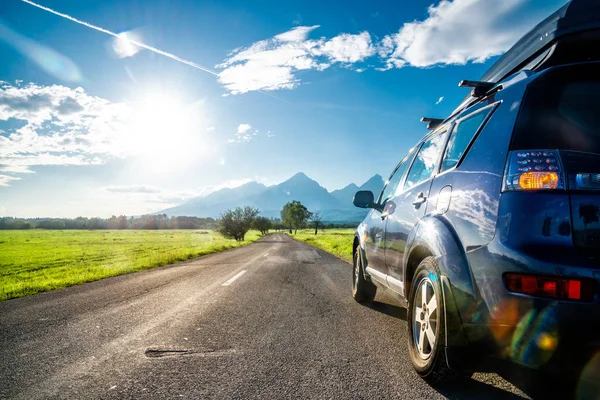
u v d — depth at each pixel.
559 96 2.04
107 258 31.27
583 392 1.89
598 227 1.72
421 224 2.74
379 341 3.61
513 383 2.55
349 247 21.84
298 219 121.56
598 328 1.65
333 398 2.35
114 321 4.61
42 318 4.97
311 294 6.39
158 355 3.25
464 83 2.60
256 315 4.78
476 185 2.21
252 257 16.77
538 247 1.78
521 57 2.40
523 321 1.79
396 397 2.35
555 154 1.88
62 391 2.54
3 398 2.45
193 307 5.37
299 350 3.34
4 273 21.12
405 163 4.32
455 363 2.18
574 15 1.98
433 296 2.52
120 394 2.47
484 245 2.00
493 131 2.25
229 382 2.63
